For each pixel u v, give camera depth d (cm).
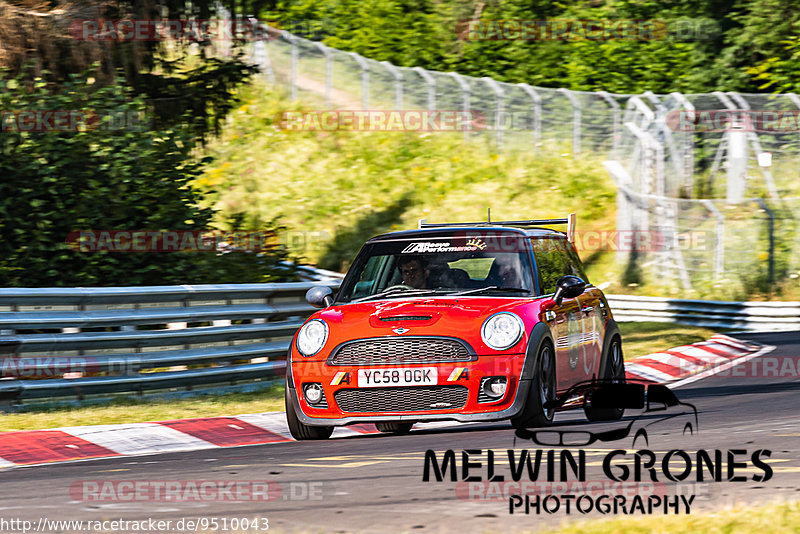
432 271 3086
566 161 10612
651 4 11925
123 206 5034
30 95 4922
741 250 8919
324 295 3167
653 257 9006
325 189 10169
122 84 5528
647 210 9181
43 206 4875
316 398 2866
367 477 2247
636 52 11756
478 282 3050
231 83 6031
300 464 2500
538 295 3003
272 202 9962
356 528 1725
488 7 12344
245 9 6028
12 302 3678
